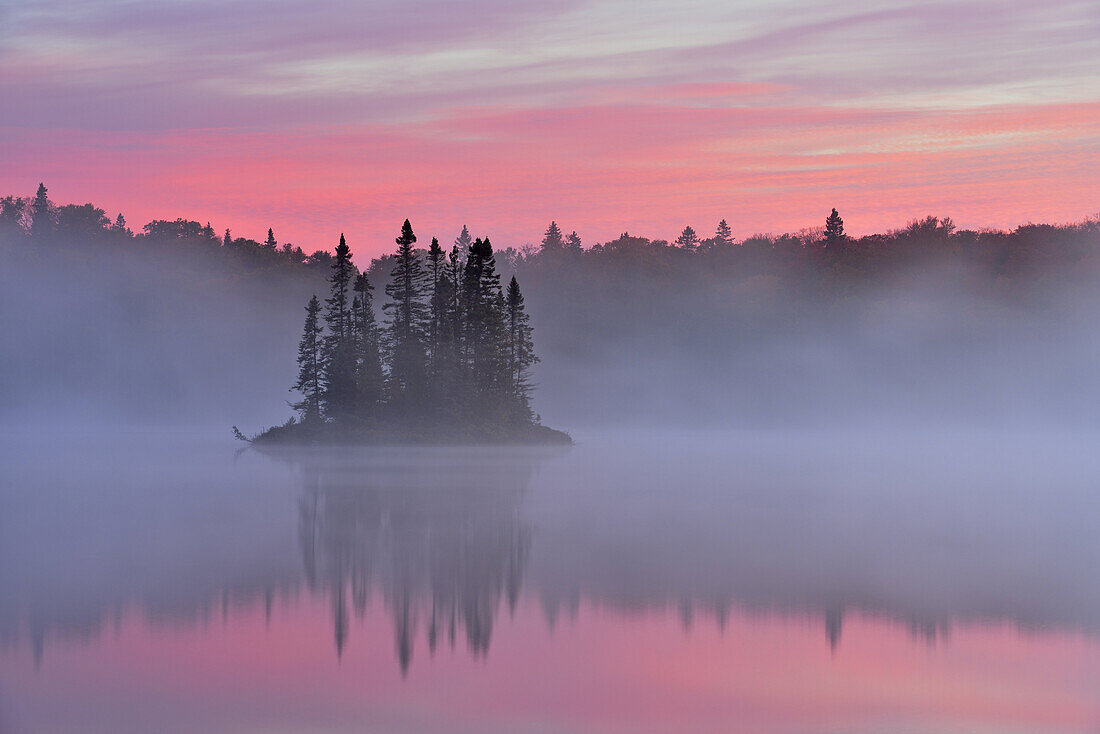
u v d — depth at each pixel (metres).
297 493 142.62
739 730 45.47
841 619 65.12
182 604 68.31
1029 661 55.66
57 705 47.78
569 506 127.56
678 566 83.44
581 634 60.97
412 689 50.25
